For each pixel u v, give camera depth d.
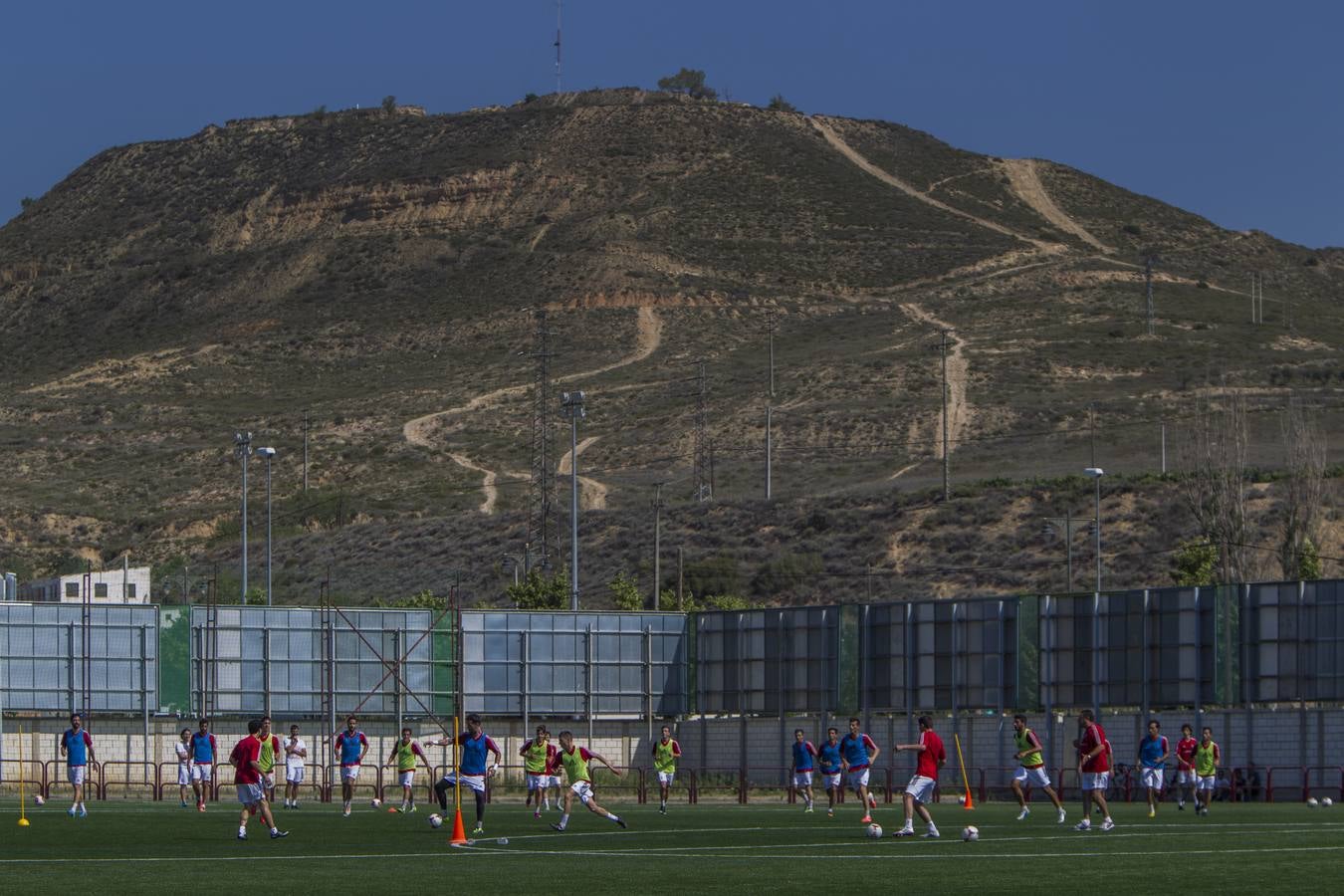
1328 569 122.25
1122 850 37.72
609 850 39.47
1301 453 124.00
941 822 51.03
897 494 148.12
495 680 87.44
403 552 158.50
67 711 81.75
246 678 84.06
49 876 32.94
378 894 29.33
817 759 59.94
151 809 61.19
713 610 89.81
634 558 146.38
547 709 87.94
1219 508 118.69
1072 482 142.12
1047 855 36.50
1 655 81.00
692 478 181.88
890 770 67.94
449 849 40.16
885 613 83.69
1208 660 74.75
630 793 75.69
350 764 56.03
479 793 45.72
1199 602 75.12
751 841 42.34
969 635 80.81
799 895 28.61
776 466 184.75
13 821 52.12
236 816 55.75
